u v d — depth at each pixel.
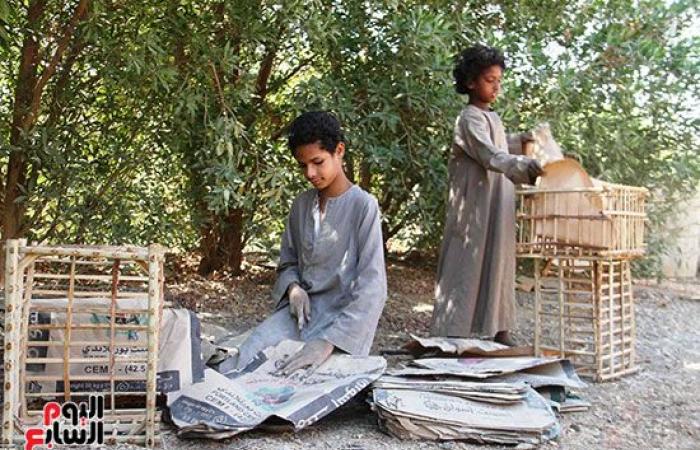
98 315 2.56
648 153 5.89
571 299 4.20
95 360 2.40
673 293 6.52
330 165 3.02
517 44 5.29
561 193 3.38
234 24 4.34
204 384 2.60
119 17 4.09
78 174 4.60
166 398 2.57
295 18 4.19
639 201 3.56
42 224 4.88
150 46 3.92
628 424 2.85
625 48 5.33
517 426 2.53
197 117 4.58
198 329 2.73
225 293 5.42
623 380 3.51
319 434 2.57
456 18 5.00
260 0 4.27
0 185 4.62
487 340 3.62
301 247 3.17
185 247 6.01
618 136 5.50
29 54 4.29
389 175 5.02
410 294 5.79
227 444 2.41
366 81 4.82
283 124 5.21
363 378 2.68
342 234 3.06
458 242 3.68
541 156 3.82
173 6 4.18
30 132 4.24
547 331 4.70
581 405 2.98
